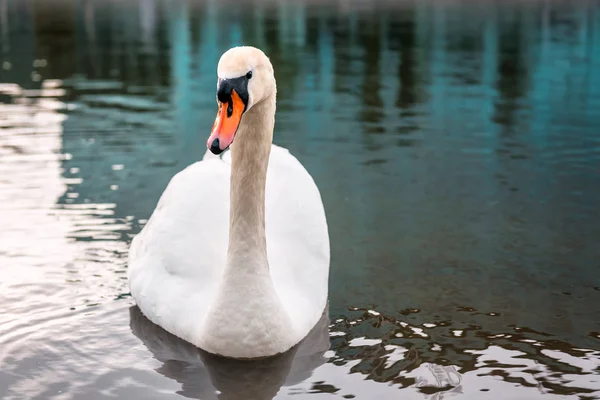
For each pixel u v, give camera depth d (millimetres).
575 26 24234
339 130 11039
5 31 24328
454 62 17500
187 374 4871
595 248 6895
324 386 4699
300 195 5980
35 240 6957
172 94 13766
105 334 5367
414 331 5406
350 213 7766
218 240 5633
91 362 4992
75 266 6457
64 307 5762
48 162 9336
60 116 11883
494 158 9672
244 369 4938
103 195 8172
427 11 29719
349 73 16031
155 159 9492
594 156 9750
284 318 5102
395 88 14367
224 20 26750
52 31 24250
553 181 8766
